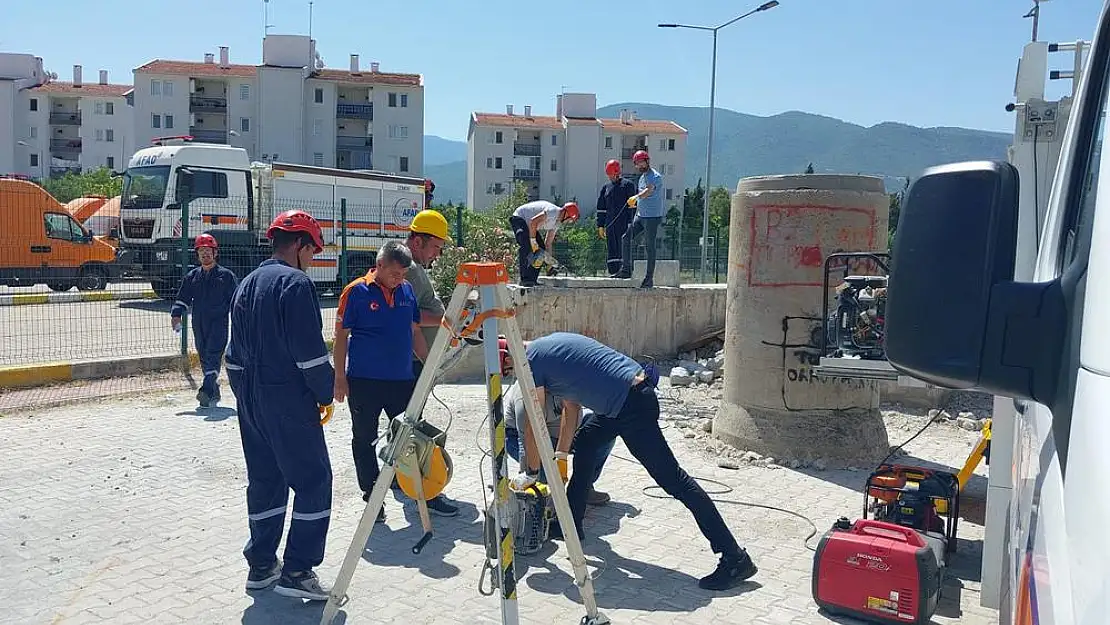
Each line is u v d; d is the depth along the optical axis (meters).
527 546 5.23
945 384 1.67
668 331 11.68
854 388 7.44
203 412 8.77
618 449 7.85
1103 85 2.04
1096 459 1.22
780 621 4.42
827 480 6.89
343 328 5.79
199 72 72.75
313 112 72.75
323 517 4.50
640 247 15.02
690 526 5.84
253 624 4.29
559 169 87.19
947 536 5.39
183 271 13.20
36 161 85.94
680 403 9.53
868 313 5.57
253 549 4.63
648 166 11.36
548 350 4.98
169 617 4.34
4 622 4.24
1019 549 1.90
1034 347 1.58
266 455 4.56
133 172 19.25
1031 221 3.71
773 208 7.33
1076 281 1.56
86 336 13.26
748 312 7.54
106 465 6.87
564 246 14.26
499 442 3.66
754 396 7.53
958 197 1.67
